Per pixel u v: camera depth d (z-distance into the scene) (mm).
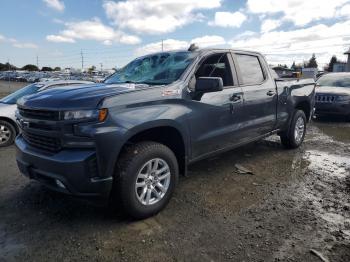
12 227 3248
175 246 2895
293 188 4258
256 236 3049
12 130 7086
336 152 6109
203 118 3955
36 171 3246
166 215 3492
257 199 3906
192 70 3971
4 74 61344
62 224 3305
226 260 2686
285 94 5656
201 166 5176
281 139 6207
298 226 3238
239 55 4824
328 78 11398
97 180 3004
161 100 3486
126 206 3203
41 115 3193
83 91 3340
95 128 2951
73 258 2736
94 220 3383
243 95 4602
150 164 3361
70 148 3041
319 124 9531
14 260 2709
